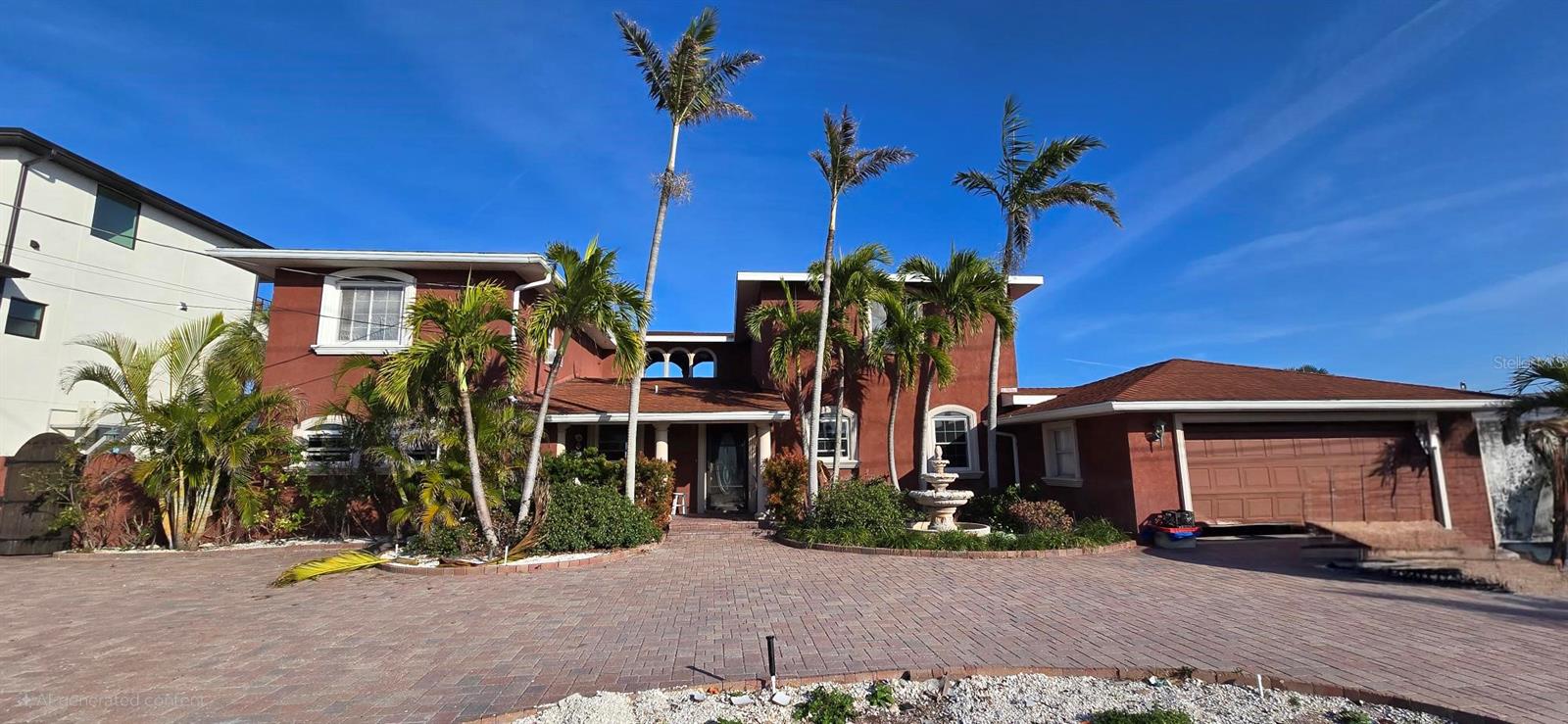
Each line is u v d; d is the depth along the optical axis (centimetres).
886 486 1452
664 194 1434
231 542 1377
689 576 999
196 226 2297
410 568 1045
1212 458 1360
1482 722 447
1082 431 1542
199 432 1294
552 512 1171
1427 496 1352
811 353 1809
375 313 1570
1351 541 1017
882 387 1873
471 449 1127
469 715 489
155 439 1317
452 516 1145
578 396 1714
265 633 712
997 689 513
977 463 1848
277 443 1366
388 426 1271
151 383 1456
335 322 1562
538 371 1662
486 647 654
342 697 528
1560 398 1084
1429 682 514
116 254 2048
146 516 1376
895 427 1831
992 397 1733
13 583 1003
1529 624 684
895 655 596
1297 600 808
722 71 1452
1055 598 828
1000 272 1712
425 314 1118
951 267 1647
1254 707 480
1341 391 1391
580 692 530
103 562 1193
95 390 1964
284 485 1409
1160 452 1352
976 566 1060
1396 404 1324
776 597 853
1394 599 811
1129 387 1433
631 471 1384
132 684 561
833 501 1347
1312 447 1375
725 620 739
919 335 1590
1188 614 737
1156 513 1307
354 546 1333
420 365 1105
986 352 1909
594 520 1186
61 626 747
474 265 1570
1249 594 844
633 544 1222
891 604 799
